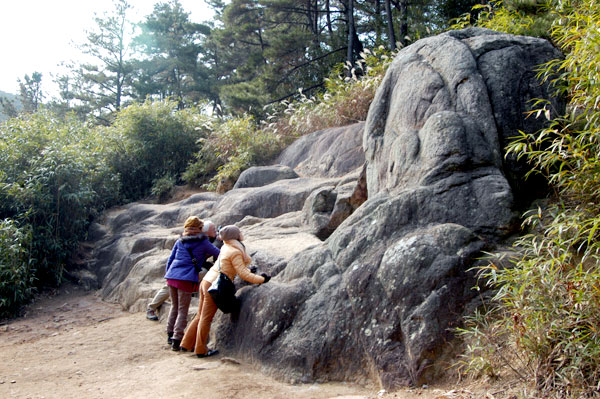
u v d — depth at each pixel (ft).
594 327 10.02
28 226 27.84
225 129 41.32
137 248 28.09
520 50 18.25
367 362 13.29
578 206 13.71
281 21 78.38
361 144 31.68
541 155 13.99
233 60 102.47
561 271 11.45
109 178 37.86
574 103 16.38
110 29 105.09
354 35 67.46
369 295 14.02
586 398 9.56
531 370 10.76
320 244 17.46
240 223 27.14
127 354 17.31
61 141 35.32
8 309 24.22
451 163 15.85
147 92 106.42
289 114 44.93
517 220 14.61
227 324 16.98
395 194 16.79
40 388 14.44
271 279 17.28
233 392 13.09
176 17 114.73
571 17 17.25
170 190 40.98
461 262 13.44
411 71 19.98
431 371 12.28
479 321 12.37
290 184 29.94
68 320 22.85
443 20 55.72
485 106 16.90
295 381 13.76
